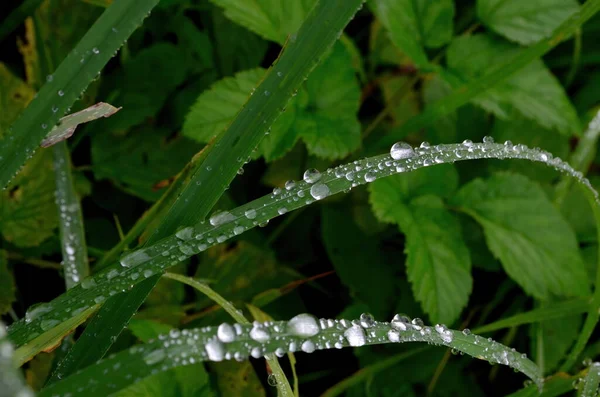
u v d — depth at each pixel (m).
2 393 0.33
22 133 0.45
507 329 0.55
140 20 0.45
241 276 0.52
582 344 0.50
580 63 0.58
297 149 0.54
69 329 0.45
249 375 0.49
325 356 0.53
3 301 0.49
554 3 0.54
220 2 0.51
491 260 0.54
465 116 0.56
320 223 0.54
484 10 0.54
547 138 0.56
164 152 0.52
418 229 0.51
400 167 0.46
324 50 0.46
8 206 0.50
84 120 0.46
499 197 0.53
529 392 0.49
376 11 0.53
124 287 0.45
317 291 0.54
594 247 0.55
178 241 0.45
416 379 0.53
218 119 0.51
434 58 0.55
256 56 0.54
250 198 0.54
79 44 0.45
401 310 0.53
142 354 0.44
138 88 0.53
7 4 0.52
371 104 0.56
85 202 0.52
